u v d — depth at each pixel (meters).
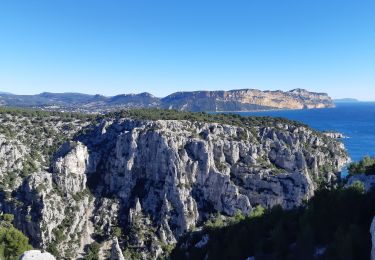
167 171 199.50
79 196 196.62
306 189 189.38
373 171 114.19
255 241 90.25
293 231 86.19
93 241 183.12
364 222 74.00
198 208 195.75
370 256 63.88
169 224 188.25
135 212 191.38
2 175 194.12
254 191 197.12
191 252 115.81
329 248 69.00
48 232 172.38
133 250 176.25
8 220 164.50
